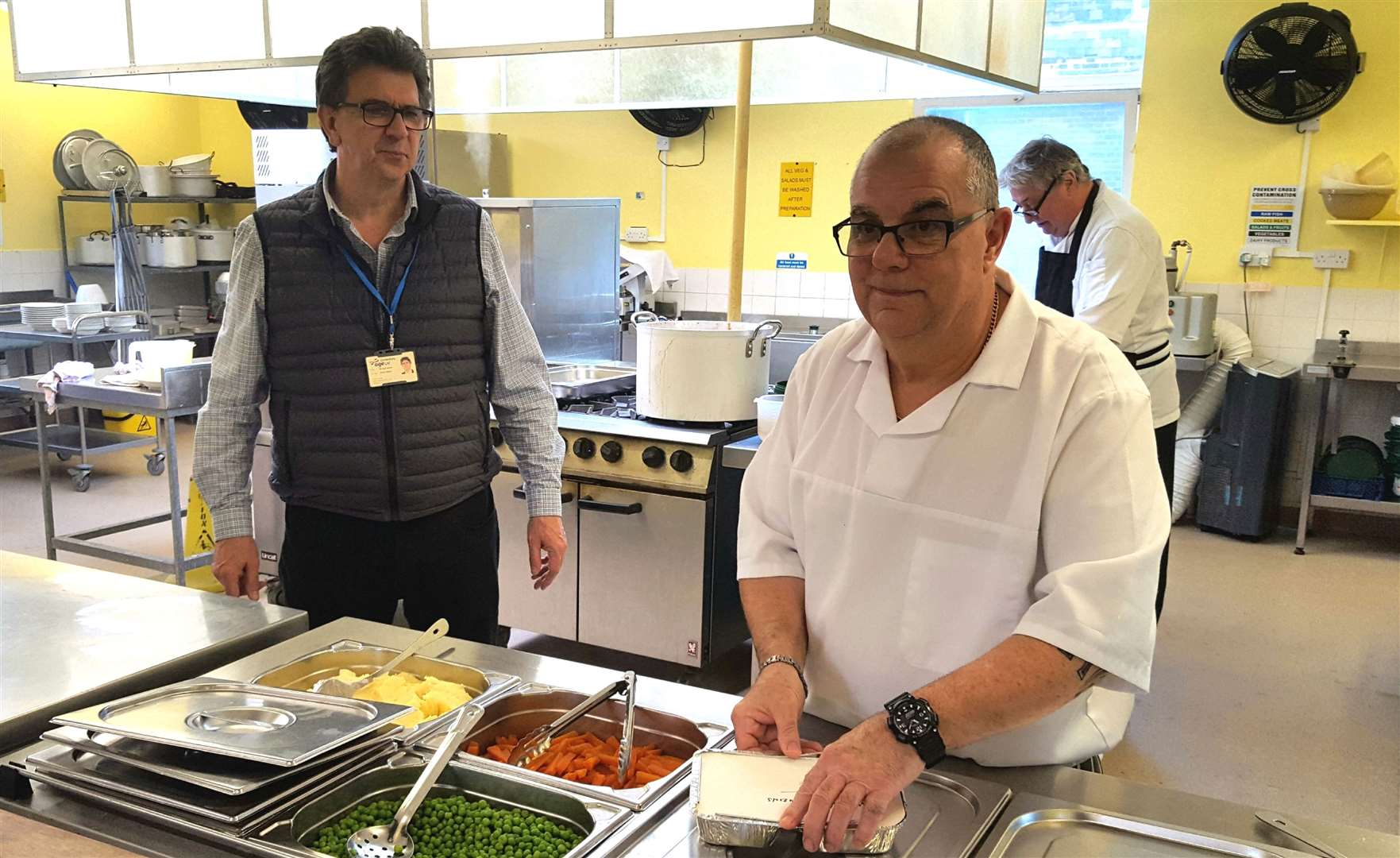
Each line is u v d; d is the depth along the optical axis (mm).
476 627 2273
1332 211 5109
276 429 2100
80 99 7117
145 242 6898
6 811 1156
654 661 3721
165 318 7004
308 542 2123
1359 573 4750
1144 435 1283
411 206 2078
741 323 3320
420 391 2098
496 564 2330
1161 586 3402
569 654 3785
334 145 1999
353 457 2070
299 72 3623
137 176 6879
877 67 3559
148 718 1215
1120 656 1188
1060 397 1282
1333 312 5285
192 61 2695
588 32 2203
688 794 1181
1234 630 4035
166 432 3969
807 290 6270
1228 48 5211
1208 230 5445
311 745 1145
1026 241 5891
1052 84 5746
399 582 2164
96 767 1203
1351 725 3260
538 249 3902
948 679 1165
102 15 2793
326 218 2020
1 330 5832
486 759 1259
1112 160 5672
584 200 4117
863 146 6023
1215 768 2996
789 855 1065
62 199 6887
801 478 1475
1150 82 5422
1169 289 5406
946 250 1210
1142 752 3086
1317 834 1073
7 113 6684
